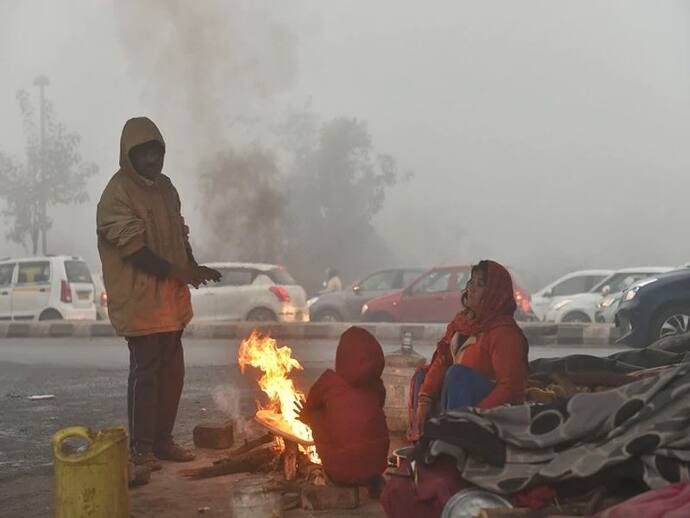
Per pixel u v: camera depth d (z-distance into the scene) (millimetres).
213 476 6441
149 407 6824
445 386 5383
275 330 21516
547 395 5641
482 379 5355
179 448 7051
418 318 24688
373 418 5609
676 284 15602
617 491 4605
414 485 4910
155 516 5500
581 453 4594
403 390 7645
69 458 5000
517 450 4684
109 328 23234
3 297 26234
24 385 12164
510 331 5438
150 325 6812
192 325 21844
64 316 26016
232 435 7480
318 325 21344
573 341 19766
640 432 4566
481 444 4676
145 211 7000
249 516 5109
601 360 6516
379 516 5344
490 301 5508
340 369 5672
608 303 26016
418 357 7773
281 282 24844
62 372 13789
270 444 6938
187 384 11891
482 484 4613
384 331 20891
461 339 5730
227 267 24828
